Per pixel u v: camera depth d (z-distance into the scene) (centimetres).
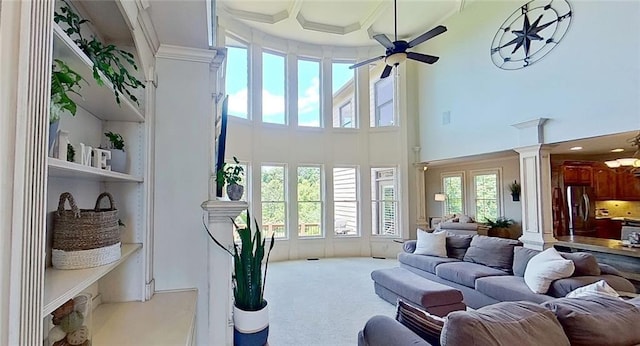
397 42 463
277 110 785
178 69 246
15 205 65
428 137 793
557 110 513
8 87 64
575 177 752
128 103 182
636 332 153
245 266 246
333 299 450
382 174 848
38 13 71
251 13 695
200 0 187
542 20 538
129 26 183
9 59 64
